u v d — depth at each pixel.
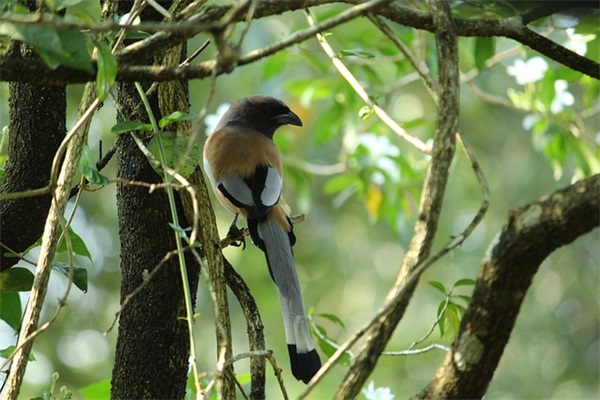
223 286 6.98
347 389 5.15
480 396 5.35
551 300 20.92
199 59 17.77
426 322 19.92
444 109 5.72
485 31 7.58
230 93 18.89
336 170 13.45
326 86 12.88
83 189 6.95
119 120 7.87
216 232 7.19
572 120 12.30
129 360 7.37
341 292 20.73
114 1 7.31
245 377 7.98
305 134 18.17
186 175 6.91
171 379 7.39
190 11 6.57
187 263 7.56
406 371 19.52
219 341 6.70
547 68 11.68
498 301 5.16
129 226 7.57
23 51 7.12
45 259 6.57
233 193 9.14
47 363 18.42
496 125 20.64
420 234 5.30
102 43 5.39
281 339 18.62
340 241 20.92
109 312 18.95
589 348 20.44
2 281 7.30
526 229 5.04
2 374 7.48
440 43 6.06
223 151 9.53
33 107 7.66
